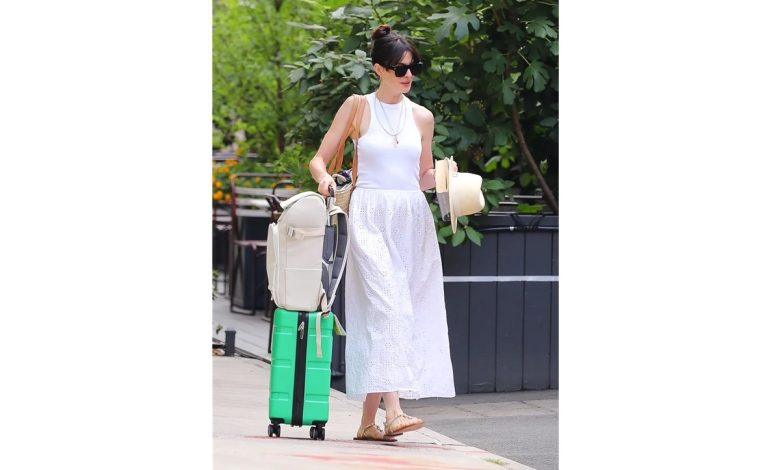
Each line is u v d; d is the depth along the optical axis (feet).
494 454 24.22
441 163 25.52
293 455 21.29
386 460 21.42
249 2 56.03
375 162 24.31
